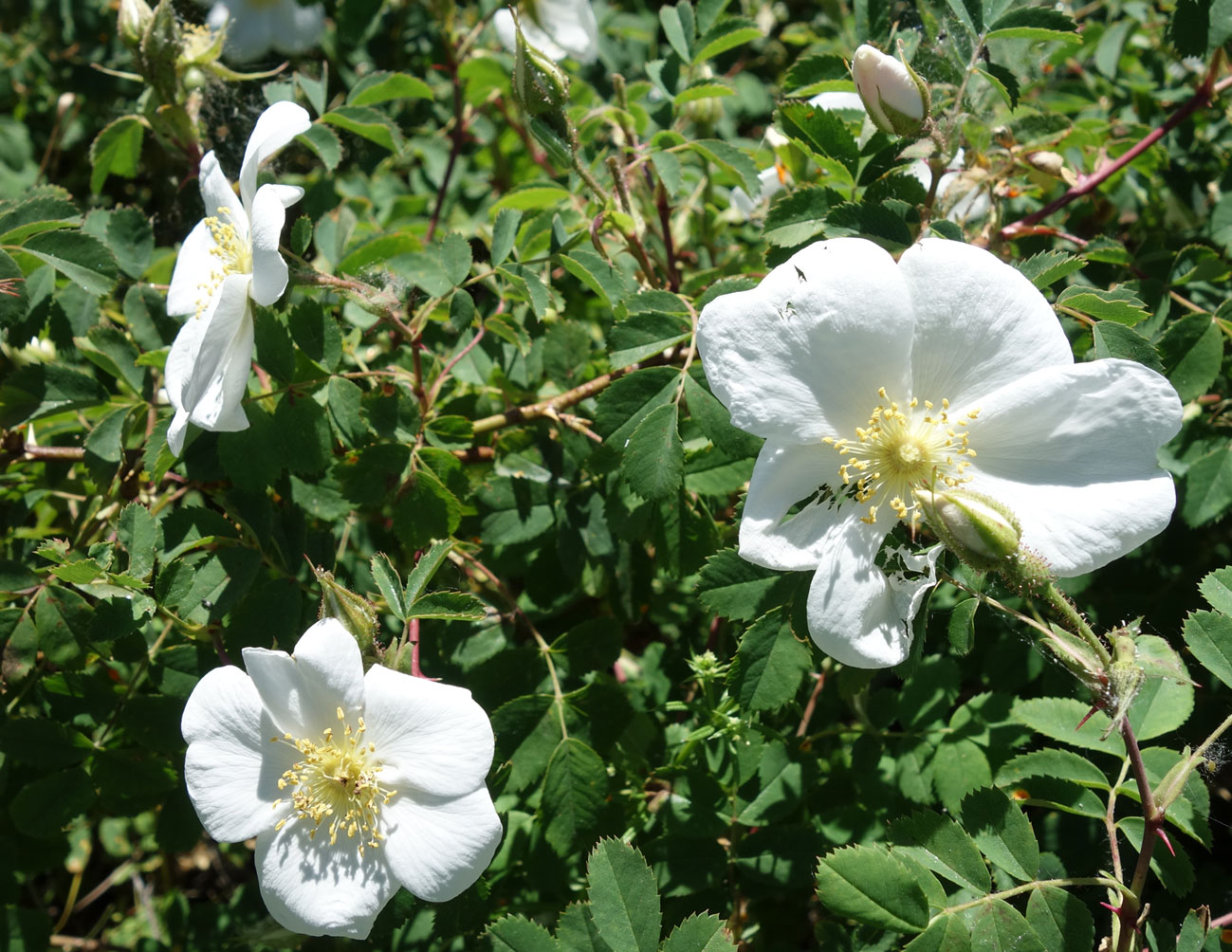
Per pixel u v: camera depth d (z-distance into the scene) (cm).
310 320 33
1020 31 32
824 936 30
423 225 42
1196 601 35
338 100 43
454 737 29
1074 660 27
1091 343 32
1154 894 33
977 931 28
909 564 28
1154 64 43
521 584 38
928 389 28
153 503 36
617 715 32
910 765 33
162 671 33
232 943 36
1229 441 34
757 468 29
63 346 36
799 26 51
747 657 30
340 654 28
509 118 45
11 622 32
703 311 28
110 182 50
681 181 36
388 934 31
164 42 35
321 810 29
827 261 28
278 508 34
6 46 51
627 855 29
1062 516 28
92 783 33
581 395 35
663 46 51
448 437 34
